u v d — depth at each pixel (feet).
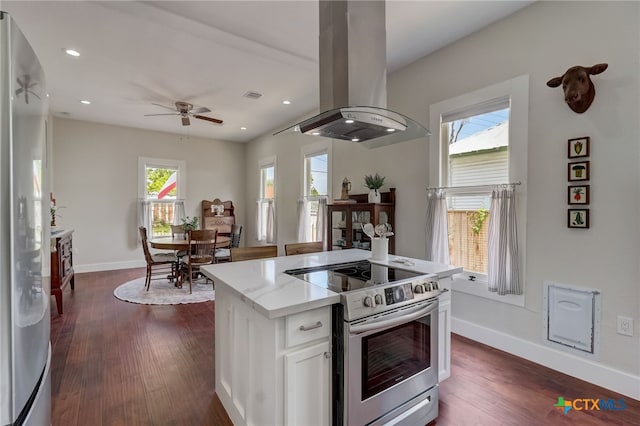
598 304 6.88
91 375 7.34
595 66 6.57
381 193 11.98
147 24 8.59
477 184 9.40
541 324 7.81
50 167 16.74
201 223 22.16
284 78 12.09
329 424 4.79
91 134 18.43
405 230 11.32
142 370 7.59
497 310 8.70
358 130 7.00
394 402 5.25
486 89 8.89
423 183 10.71
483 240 9.25
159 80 12.21
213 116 16.99
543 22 7.73
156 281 16.22
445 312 6.71
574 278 7.23
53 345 8.87
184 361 8.05
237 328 5.49
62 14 8.07
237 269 6.58
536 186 7.88
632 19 6.42
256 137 22.18
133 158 19.74
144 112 16.31
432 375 5.90
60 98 14.17
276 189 19.84
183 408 6.20
